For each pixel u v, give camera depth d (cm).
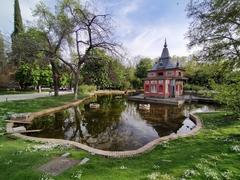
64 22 2553
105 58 2705
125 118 1988
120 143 1182
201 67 2017
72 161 673
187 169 596
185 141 964
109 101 3494
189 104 3186
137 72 6875
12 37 2644
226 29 1619
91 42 2644
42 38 2670
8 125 1262
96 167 626
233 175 567
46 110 1916
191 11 1727
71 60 2973
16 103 2136
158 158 730
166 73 4247
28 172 562
